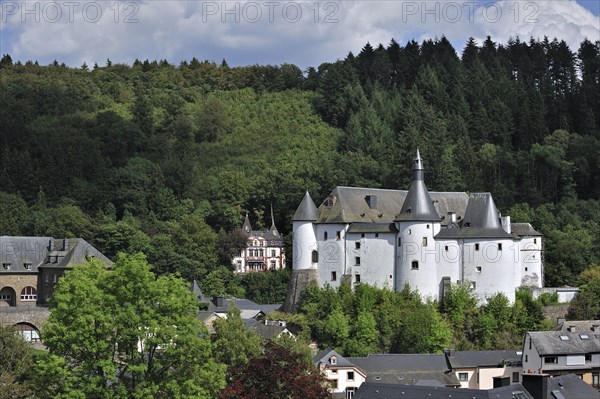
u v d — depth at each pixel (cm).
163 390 10675
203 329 11231
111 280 11088
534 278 19375
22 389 10531
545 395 10762
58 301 10844
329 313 17312
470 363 15500
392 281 17750
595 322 16588
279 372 10400
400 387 11038
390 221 18412
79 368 10569
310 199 18400
